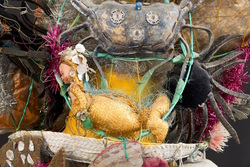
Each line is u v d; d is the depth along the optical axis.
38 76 1.24
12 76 1.30
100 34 1.10
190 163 1.28
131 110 1.08
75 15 1.18
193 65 1.15
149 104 1.14
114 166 1.05
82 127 1.08
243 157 1.85
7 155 1.16
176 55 1.17
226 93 1.26
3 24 1.23
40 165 1.10
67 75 1.08
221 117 1.25
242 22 1.26
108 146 1.07
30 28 1.24
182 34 1.16
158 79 1.20
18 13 1.37
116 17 1.09
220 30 1.26
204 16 1.23
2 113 1.30
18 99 1.31
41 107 1.35
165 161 1.10
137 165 1.06
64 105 1.24
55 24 1.18
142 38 1.09
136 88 1.14
